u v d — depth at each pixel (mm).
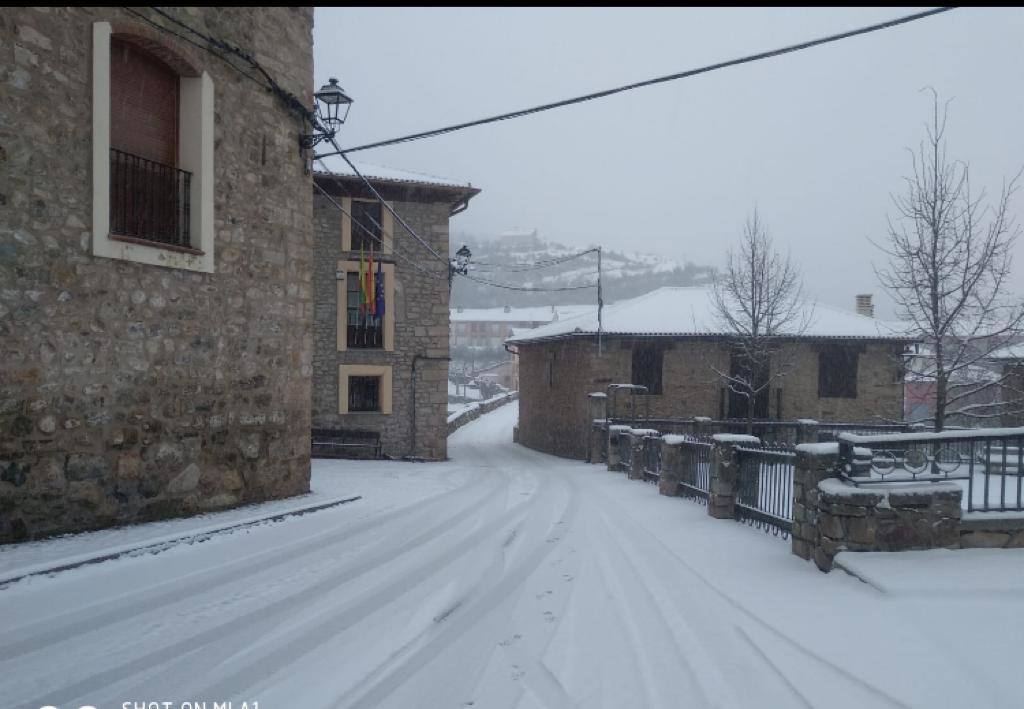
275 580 5703
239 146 8445
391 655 4141
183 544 6594
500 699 3525
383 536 7547
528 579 5824
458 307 92812
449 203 21547
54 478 6258
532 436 27578
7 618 4531
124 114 7242
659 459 12672
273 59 9016
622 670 3857
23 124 5965
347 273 20719
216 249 8070
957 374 15492
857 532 5324
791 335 20812
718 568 5906
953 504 5395
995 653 3652
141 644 4246
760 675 3713
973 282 11938
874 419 21766
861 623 4227
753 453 7996
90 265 6539
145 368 7129
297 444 9500
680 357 21500
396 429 20953
